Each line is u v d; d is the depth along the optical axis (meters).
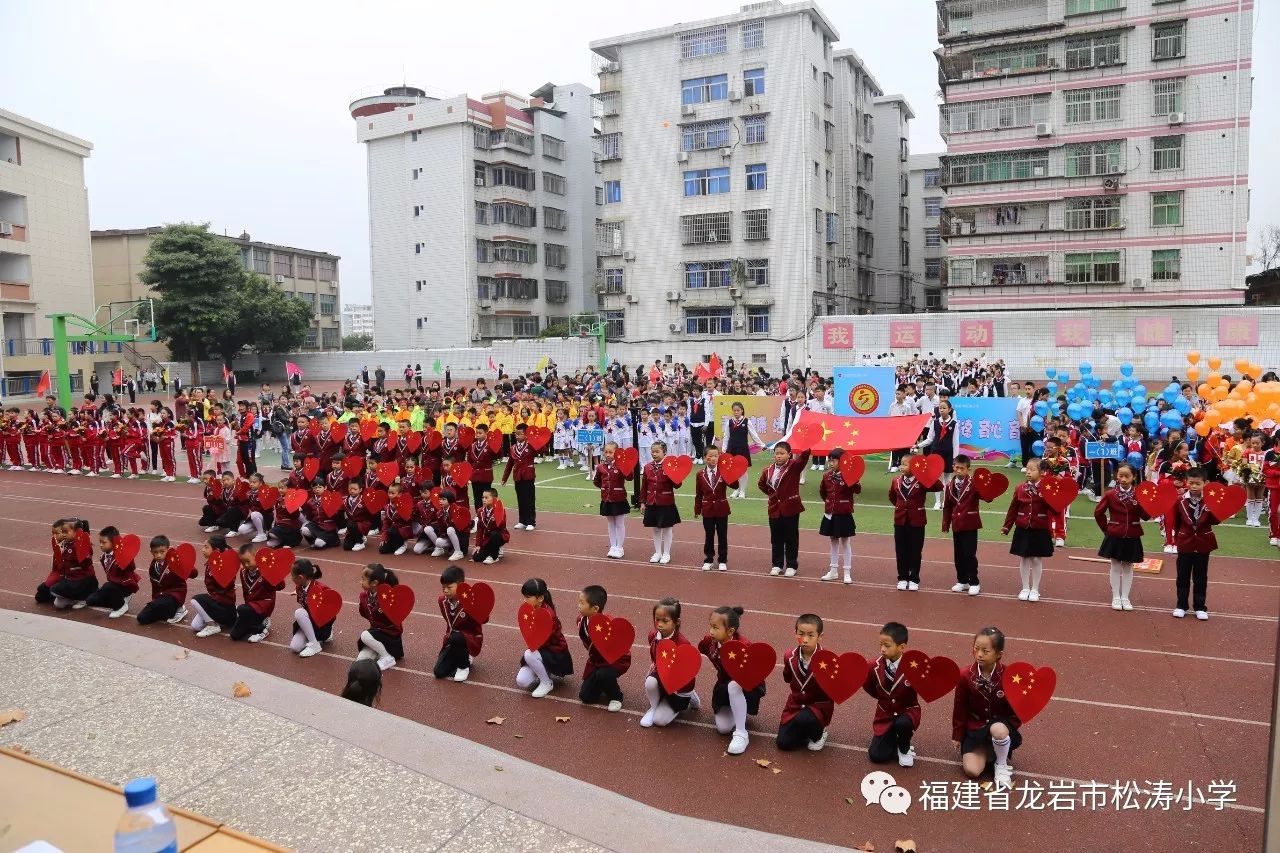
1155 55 38.72
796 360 44.50
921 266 59.41
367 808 5.07
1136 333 36.78
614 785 6.42
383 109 57.28
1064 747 6.89
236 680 7.13
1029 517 10.48
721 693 7.29
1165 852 5.46
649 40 47.22
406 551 14.05
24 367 44.28
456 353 51.25
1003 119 41.84
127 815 3.13
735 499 18.22
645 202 48.03
